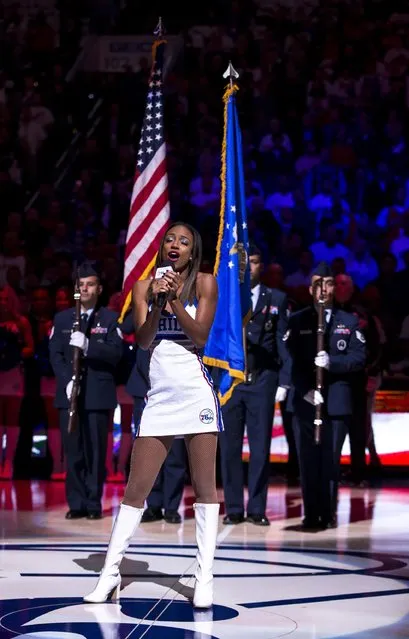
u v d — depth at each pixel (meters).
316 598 8.07
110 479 16.59
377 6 25.03
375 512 13.71
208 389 7.84
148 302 7.94
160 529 12.22
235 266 12.05
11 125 24.64
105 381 13.05
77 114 24.97
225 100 12.58
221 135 23.16
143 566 9.48
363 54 24.00
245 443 17.03
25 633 6.77
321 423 11.99
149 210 13.32
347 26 24.55
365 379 16.39
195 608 7.64
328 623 7.19
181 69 24.89
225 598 8.05
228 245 12.13
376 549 10.70
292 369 12.51
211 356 11.88
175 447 12.80
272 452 17.45
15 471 17.61
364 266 20.67
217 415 7.84
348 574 9.16
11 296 17.30
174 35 25.06
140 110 24.81
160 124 13.52
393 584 8.67
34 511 13.57
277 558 10.06
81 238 22.25
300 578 8.93
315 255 20.75
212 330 11.94
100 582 7.88
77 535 11.56
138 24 26.08
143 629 6.92
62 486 16.19
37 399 17.33
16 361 16.86
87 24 26.22
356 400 16.41
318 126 22.72
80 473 12.97
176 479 12.81
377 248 21.22
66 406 12.97
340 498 15.07
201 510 7.81
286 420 17.03
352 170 21.95
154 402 7.85
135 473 7.86
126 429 16.42
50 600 7.88
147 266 13.22
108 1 26.25
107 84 25.19
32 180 24.22
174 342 7.84
